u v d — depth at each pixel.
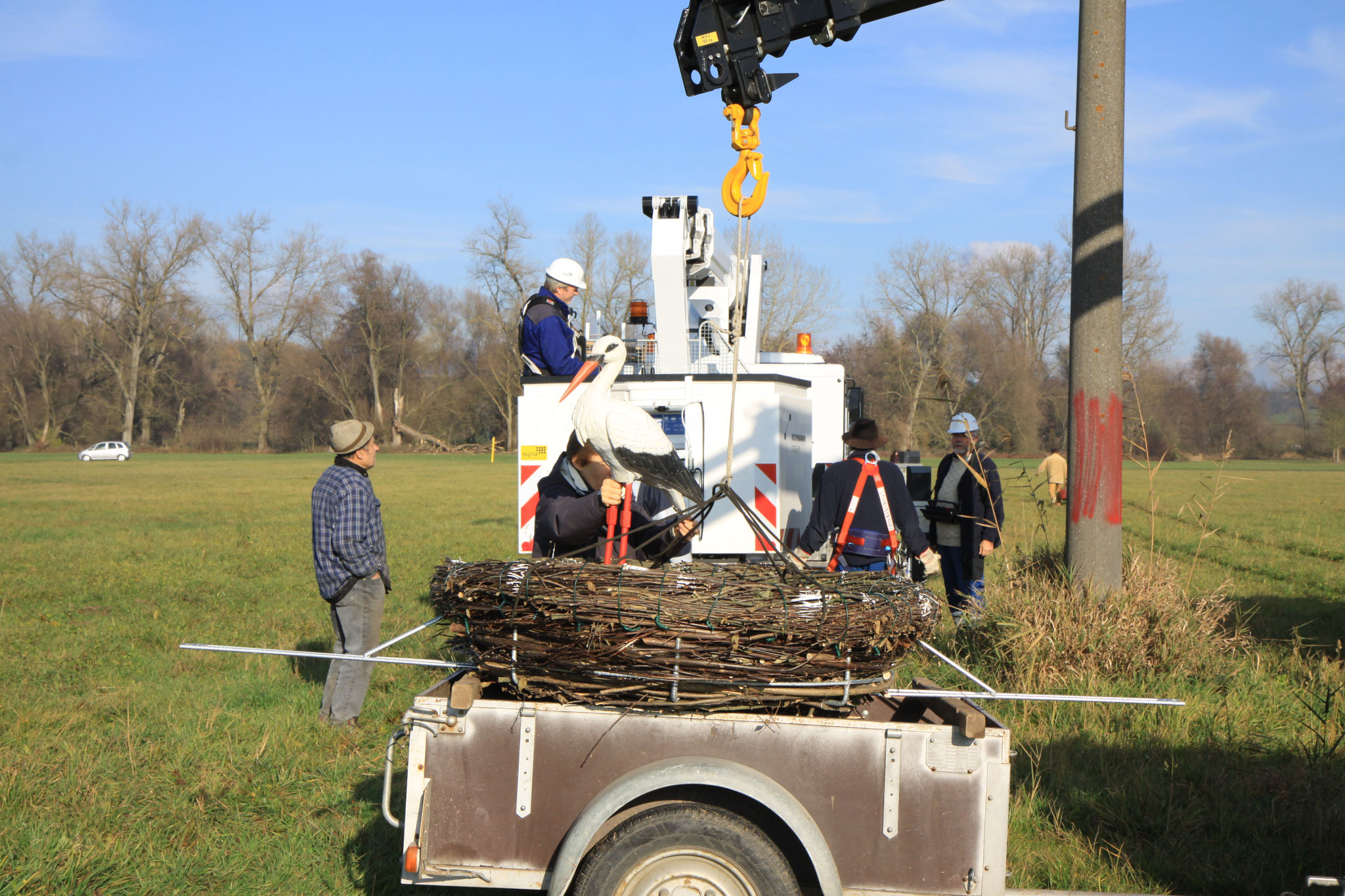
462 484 34.19
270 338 81.50
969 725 3.04
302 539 15.88
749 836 3.01
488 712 3.18
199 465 53.78
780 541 3.92
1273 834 4.46
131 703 6.36
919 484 9.82
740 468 6.48
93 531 17.02
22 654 7.69
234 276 79.81
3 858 4.07
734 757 3.14
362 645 5.96
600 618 3.08
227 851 4.30
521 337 7.38
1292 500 27.12
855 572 3.87
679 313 7.95
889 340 41.97
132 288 78.19
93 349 79.19
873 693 3.40
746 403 6.48
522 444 6.86
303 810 4.74
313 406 84.12
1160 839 4.40
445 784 3.20
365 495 5.94
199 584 11.21
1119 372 6.78
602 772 3.16
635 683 3.15
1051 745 5.42
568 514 3.87
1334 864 4.16
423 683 7.00
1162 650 6.51
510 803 3.18
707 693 3.16
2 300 79.19
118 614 9.40
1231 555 14.20
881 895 3.10
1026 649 6.50
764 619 3.08
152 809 4.70
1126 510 22.70
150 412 80.75
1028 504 19.92
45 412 78.62
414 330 84.75
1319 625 8.70
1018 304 65.44
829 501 6.20
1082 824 4.59
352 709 5.95
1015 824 4.55
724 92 4.84
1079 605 6.69
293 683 6.93
